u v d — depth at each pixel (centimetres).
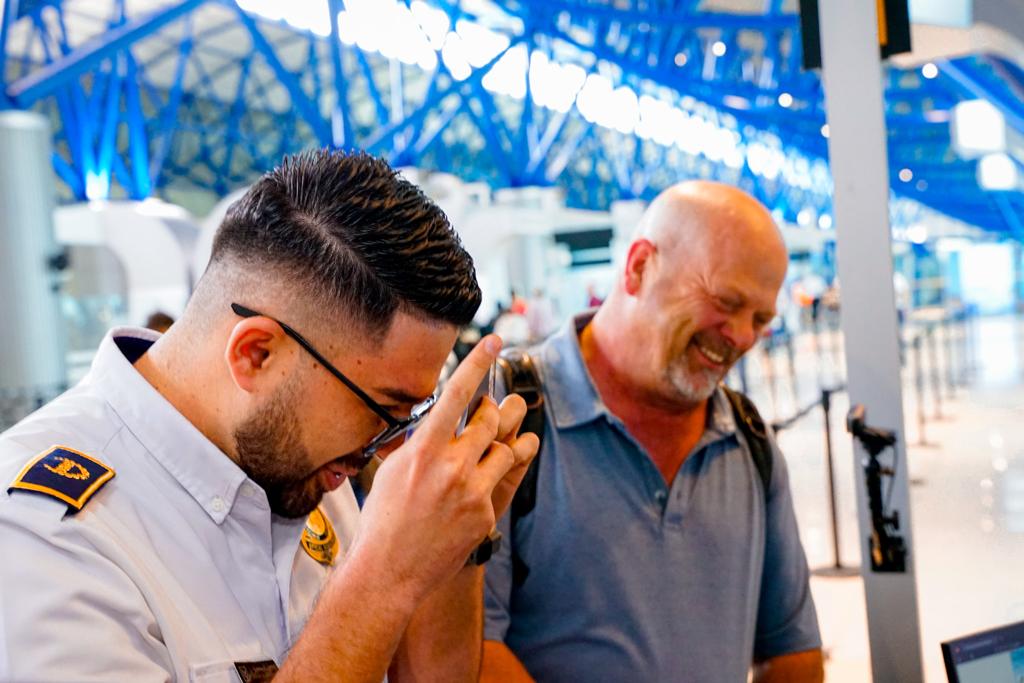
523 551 153
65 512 88
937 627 293
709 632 153
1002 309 1123
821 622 382
